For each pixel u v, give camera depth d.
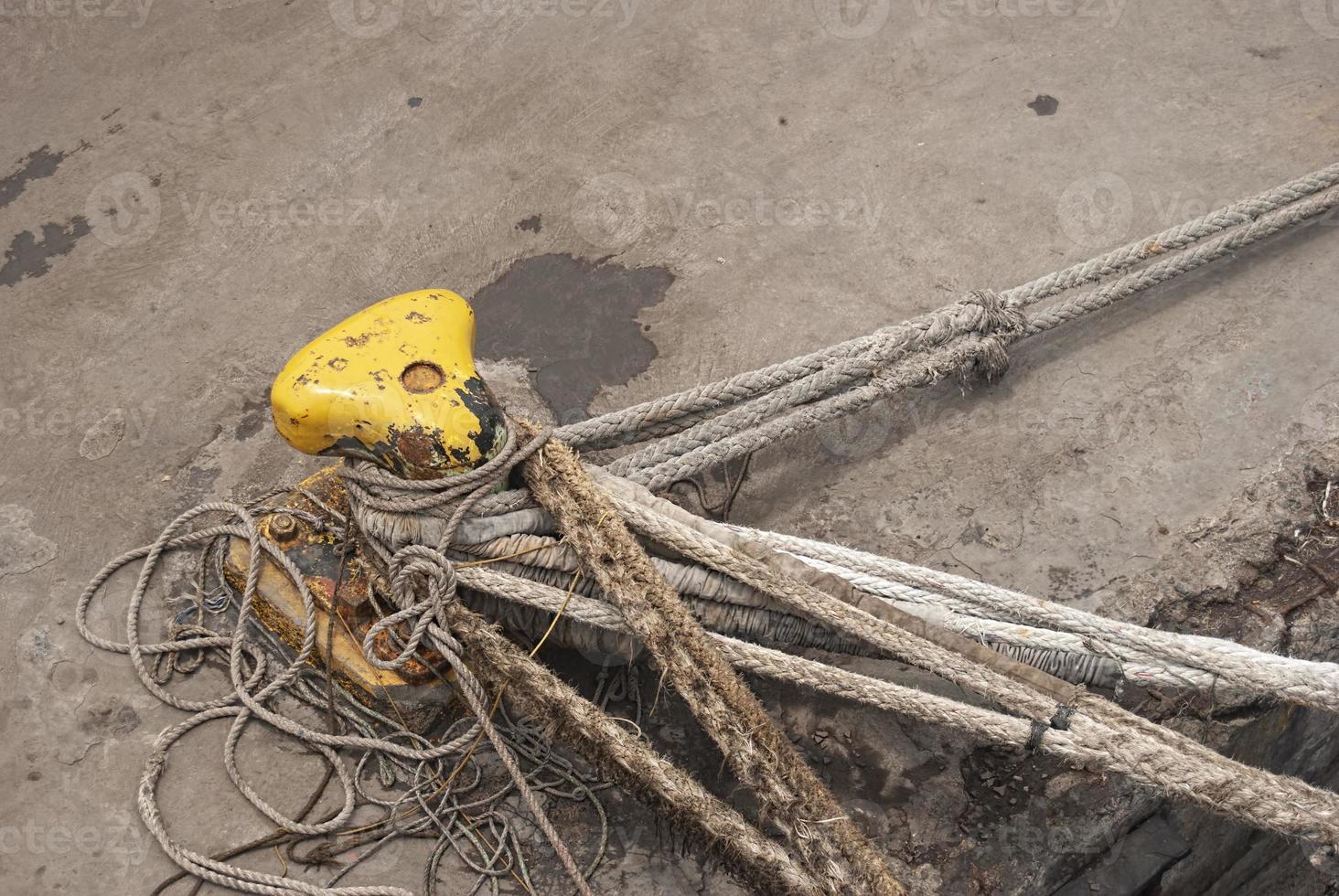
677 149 4.73
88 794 3.59
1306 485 3.93
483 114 4.84
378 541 3.62
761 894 3.42
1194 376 4.13
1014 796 3.53
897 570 3.58
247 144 4.80
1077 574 3.83
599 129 4.79
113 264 4.52
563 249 4.50
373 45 5.03
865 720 3.63
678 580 3.55
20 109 4.91
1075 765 3.45
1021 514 3.93
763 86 4.87
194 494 4.05
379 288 4.44
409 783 3.59
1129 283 4.20
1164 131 4.66
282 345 4.34
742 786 3.57
